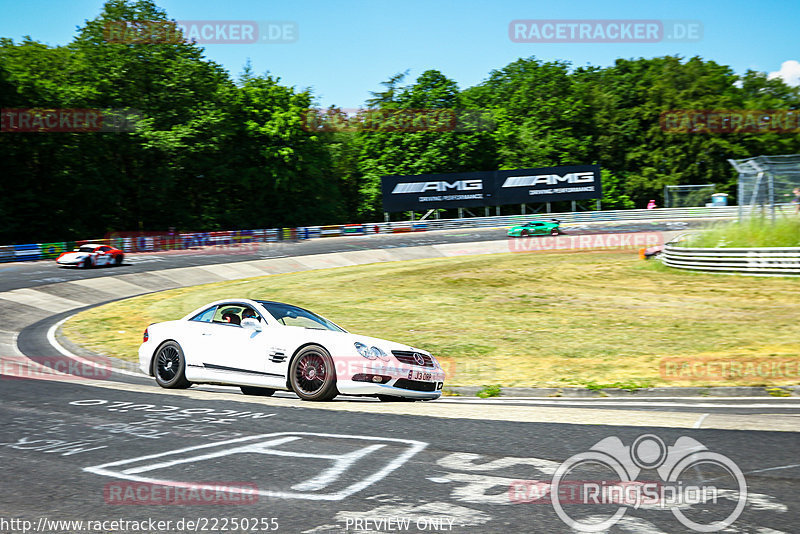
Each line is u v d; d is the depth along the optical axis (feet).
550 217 190.29
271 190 207.72
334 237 169.99
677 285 77.87
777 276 78.23
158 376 29.60
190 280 104.06
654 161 237.45
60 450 17.22
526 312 64.59
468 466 15.31
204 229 191.62
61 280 93.76
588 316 60.75
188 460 16.10
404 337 52.54
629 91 255.50
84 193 168.35
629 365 38.70
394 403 23.82
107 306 78.07
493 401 30.32
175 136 177.06
